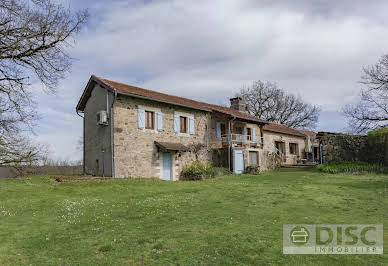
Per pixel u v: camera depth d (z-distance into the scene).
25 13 9.84
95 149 16.06
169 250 4.39
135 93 14.85
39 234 5.45
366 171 15.80
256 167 20.50
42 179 14.00
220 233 5.14
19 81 11.00
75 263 4.03
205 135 19.77
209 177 16.75
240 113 23.88
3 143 11.62
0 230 5.71
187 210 7.25
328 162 20.02
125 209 7.62
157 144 15.88
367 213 6.47
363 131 19.92
